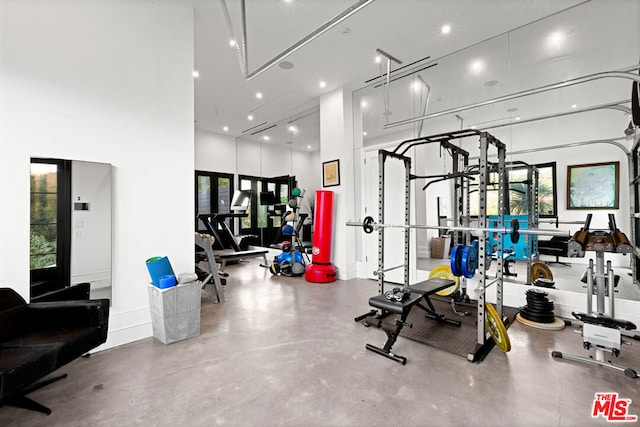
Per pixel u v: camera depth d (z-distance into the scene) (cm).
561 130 345
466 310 362
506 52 379
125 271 281
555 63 349
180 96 321
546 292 327
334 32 365
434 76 446
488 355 247
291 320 331
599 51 325
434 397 190
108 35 272
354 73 474
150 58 299
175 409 180
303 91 545
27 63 231
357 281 530
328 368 227
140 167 292
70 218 251
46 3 239
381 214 330
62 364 178
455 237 397
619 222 310
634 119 246
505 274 383
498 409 177
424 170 473
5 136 223
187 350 259
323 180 567
